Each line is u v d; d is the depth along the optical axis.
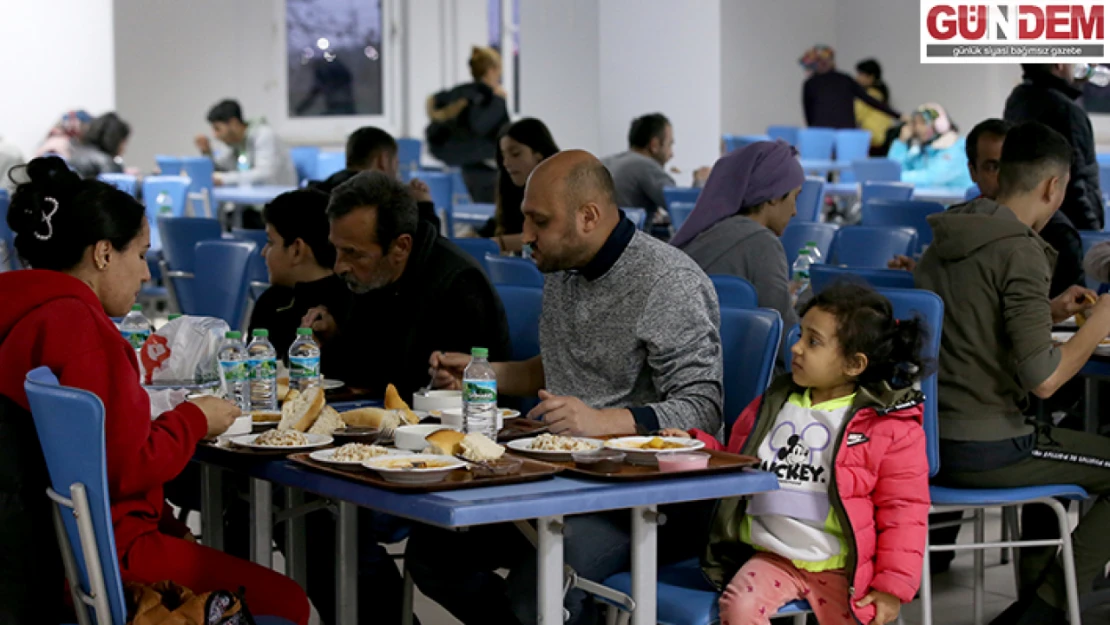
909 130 10.71
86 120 9.45
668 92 8.20
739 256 3.63
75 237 2.28
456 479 2.03
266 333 2.92
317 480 2.11
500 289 3.53
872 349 2.40
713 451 2.28
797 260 4.89
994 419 3.06
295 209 3.69
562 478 2.10
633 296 2.69
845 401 2.45
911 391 2.40
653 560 2.21
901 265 4.36
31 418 2.08
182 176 9.36
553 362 2.86
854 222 9.89
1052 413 4.36
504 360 3.26
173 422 2.24
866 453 2.38
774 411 2.53
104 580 1.95
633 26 8.09
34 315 2.11
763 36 15.53
